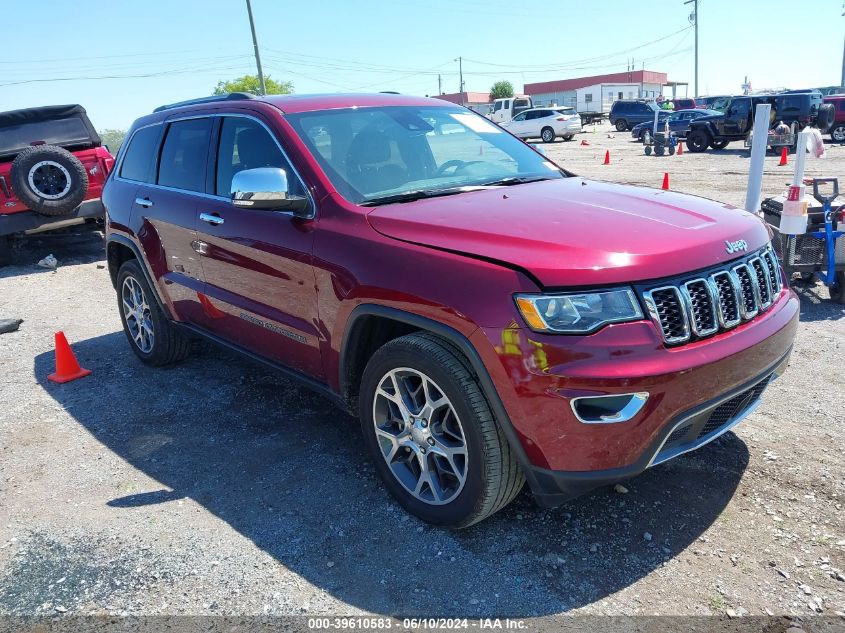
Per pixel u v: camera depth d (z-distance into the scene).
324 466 3.72
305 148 3.58
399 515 3.22
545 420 2.55
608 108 69.44
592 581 2.71
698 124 23.48
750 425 3.86
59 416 4.61
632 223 2.91
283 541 3.08
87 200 10.06
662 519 3.07
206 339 4.59
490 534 3.04
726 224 3.04
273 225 3.58
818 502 3.12
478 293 2.63
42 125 10.39
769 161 18.72
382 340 3.35
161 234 4.66
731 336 2.76
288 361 3.80
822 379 4.45
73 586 2.86
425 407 2.96
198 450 4.00
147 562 2.98
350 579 2.81
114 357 5.77
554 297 2.51
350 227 3.20
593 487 2.64
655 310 2.56
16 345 6.29
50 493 3.62
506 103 41.16
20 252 11.08
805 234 5.85
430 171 3.86
